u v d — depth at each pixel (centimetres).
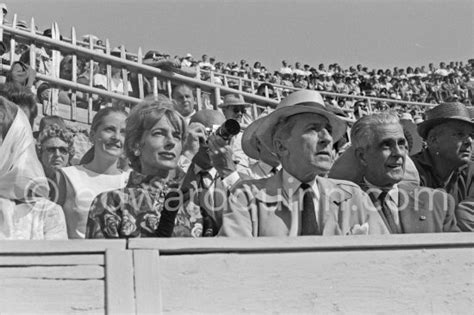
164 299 459
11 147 595
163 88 1353
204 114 827
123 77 1309
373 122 638
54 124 726
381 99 2386
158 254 462
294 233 566
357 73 2845
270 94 1717
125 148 610
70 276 450
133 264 457
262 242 477
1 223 579
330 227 576
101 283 452
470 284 495
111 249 457
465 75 2964
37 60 1262
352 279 484
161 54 1414
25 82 916
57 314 445
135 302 452
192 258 466
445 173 711
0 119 597
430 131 716
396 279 488
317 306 476
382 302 484
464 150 706
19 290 444
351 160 651
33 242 452
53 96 1214
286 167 589
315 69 2706
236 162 834
